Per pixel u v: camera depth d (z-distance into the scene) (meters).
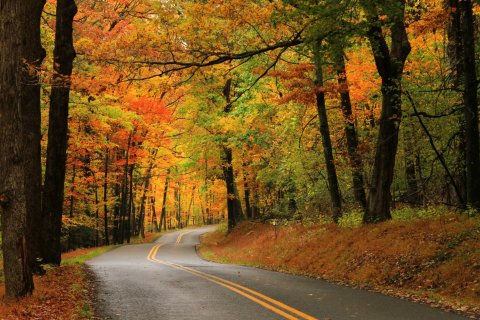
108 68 19.88
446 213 15.38
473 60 14.79
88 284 13.32
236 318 8.19
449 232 12.69
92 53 17.62
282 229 27.09
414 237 13.66
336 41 13.93
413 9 18.25
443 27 17.64
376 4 12.34
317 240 19.25
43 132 23.66
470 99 14.70
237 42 18.38
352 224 18.64
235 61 25.22
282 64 22.73
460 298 9.51
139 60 17.98
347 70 20.11
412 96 17.34
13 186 9.79
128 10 25.25
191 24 17.09
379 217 17.08
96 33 22.91
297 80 18.55
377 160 17.33
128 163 41.62
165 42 17.34
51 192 15.99
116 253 32.25
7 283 9.91
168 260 25.78
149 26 17.59
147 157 44.06
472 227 12.49
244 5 16.30
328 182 23.34
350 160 20.77
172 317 8.45
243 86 25.78
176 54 18.16
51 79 13.62
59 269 15.32
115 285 13.15
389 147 17.05
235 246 32.22
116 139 38.00
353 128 20.98
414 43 19.36
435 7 18.09
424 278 11.25
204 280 13.96
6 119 9.68
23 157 9.97
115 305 9.89
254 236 31.28
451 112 16.00
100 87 16.47
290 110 24.66
